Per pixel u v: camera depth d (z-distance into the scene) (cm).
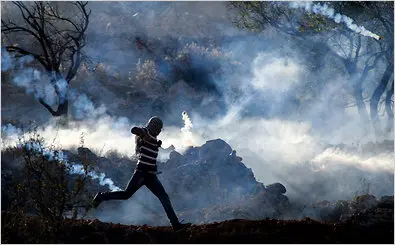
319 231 855
